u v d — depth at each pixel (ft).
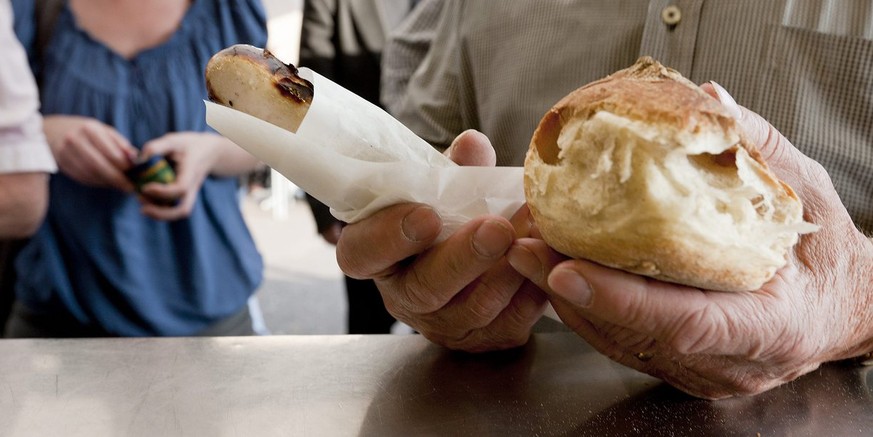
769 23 3.24
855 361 2.50
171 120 5.20
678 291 1.75
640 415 2.20
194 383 2.39
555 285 1.76
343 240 2.38
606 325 2.04
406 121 4.75
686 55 3.45
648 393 2.35
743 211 1.70
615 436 2.09
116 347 2.68
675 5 3.44
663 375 2.24
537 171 1.89
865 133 3.15
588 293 1.74
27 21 5.15
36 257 5.24
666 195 1.64
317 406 2.25
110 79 5.09
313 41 7.62
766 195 1.73
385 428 2.12
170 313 5.43
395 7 7.70
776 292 1.86
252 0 5.38
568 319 2.19
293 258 16.33
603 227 1.71
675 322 1.74
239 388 2.36
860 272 2.14
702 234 1.65
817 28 3.15
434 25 5.45
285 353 2.65
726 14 3.34
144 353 2.63
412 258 2.43
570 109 1.83
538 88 3.88
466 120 4.43
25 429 2.09
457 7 4.38
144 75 5.13
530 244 2.01
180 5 5.30
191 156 5.03
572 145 1.77
